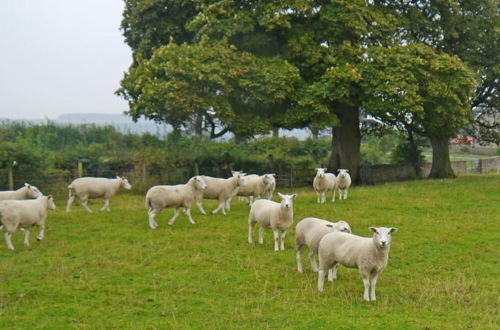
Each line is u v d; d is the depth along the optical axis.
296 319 10.76
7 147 28.84
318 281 12.70
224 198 21.97
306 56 31.19
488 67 36.47
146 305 11.75
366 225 19.83
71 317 11.05
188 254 15.93
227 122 30.28
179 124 33.91
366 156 52.50
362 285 13.07
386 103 30.09
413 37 34.69
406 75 30.16
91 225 20.03
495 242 17.55
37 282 13.19
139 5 35.00
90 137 44.34
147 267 14.62
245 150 39.66
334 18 30.56
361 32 30.89
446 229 19.28
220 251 16.25
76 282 13.25
